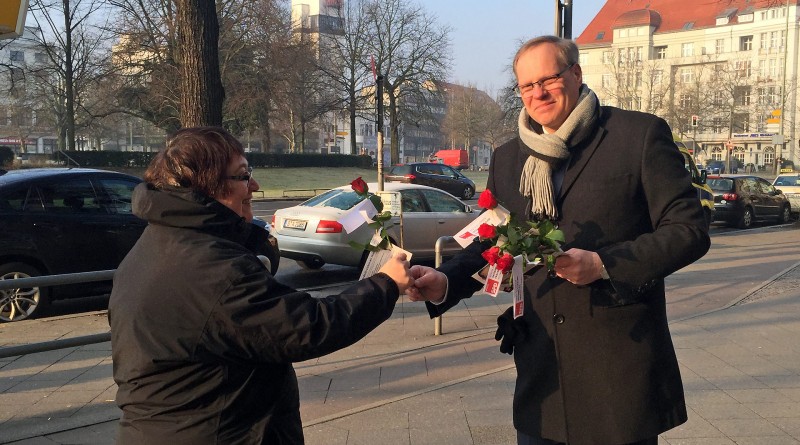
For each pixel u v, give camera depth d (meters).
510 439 3.69
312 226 9.43
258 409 1.73
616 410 2.04
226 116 36.81
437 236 10.34
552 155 2.07
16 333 6.47
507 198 2.28
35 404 4.54
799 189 19.81
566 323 2.09
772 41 63.84
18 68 33.72
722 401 4.20
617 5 78.44
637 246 1.91
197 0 7.16
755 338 5.69
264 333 1.61
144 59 30.89
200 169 1.75
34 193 7.14
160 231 1.73
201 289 1.61
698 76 53.62
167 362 1.63
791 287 8.16
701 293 7.89
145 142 62.00
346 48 42.78
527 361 2.21
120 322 1.68
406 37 41.88
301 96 40.16
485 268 2.15
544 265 2.05
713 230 17.16
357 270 10.57
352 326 1.70
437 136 100.00
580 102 2.11
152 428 1.67
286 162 42.34
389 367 5.16
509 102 35.81
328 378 4.92
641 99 55.72
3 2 3.71
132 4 29.91
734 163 54.91
